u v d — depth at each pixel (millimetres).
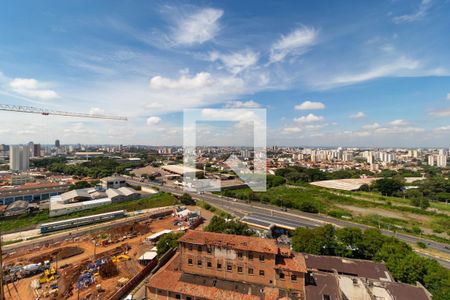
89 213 105000
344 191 149750
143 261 61125
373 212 111188
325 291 39062
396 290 40219
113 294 44688
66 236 80562
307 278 42500
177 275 45125
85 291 48844
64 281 52688
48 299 46531
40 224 91688
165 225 92562
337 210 108250
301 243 57812
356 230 59312
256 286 41750
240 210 106000
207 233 48969
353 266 47594
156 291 42375
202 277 44469
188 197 118750
